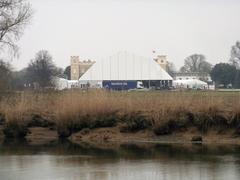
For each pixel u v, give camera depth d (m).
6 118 120.31
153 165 79.00
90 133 116.31
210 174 71.38
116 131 115.81
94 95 121.12
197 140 108.12
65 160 85.06
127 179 69.38
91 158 86.81
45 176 72.00
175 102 114.25
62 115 118.31
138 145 104.25
